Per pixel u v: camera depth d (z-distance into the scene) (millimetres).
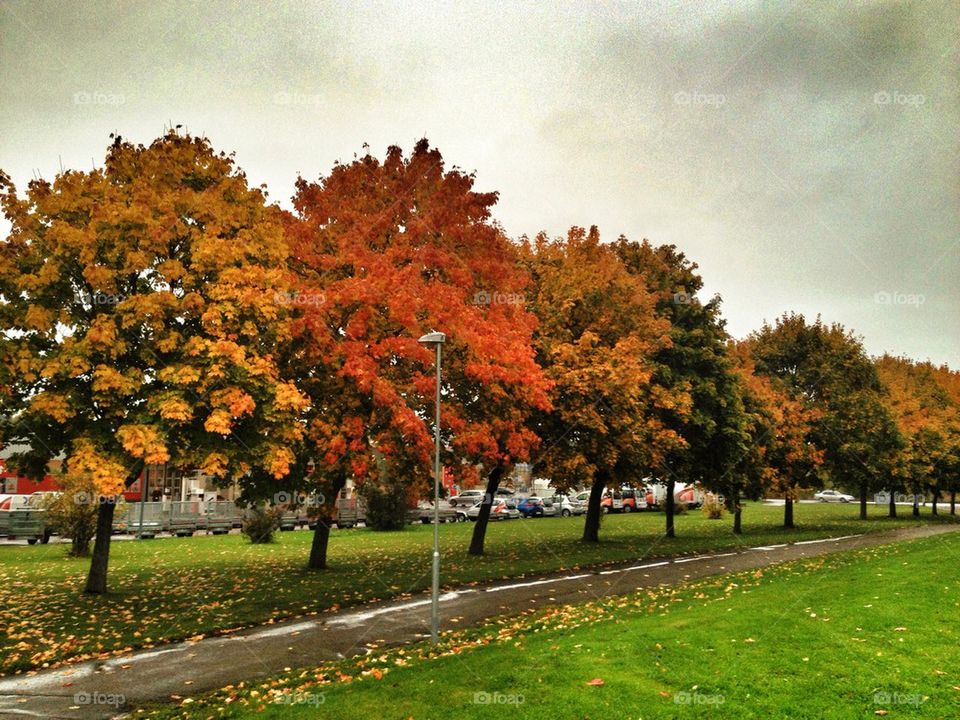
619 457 27375
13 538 31953
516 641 11164
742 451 32312
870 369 44281
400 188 19703
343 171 19766
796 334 44500
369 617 14359
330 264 18094
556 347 23719
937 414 50219
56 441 15211
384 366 18016
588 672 8875
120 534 34750
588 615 13414
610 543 29688
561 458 24125
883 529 37500
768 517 50812
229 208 16109
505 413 20625
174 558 24375
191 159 16781
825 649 9352
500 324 19609
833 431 41312
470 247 19953
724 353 32844
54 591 17172
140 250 14656
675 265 34156
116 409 14234
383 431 18203
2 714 8812
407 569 21219
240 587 17766
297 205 20000
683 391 29672
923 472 45344
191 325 15430
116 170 16172
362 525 42688
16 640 12336
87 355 13836
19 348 13930
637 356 24828
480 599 16328
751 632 10438
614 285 26188
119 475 13352
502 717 7613
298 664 10859
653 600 14938
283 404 14547
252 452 15266
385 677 9383
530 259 27000
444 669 9516
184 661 11148
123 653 11695
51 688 9867
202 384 14117
